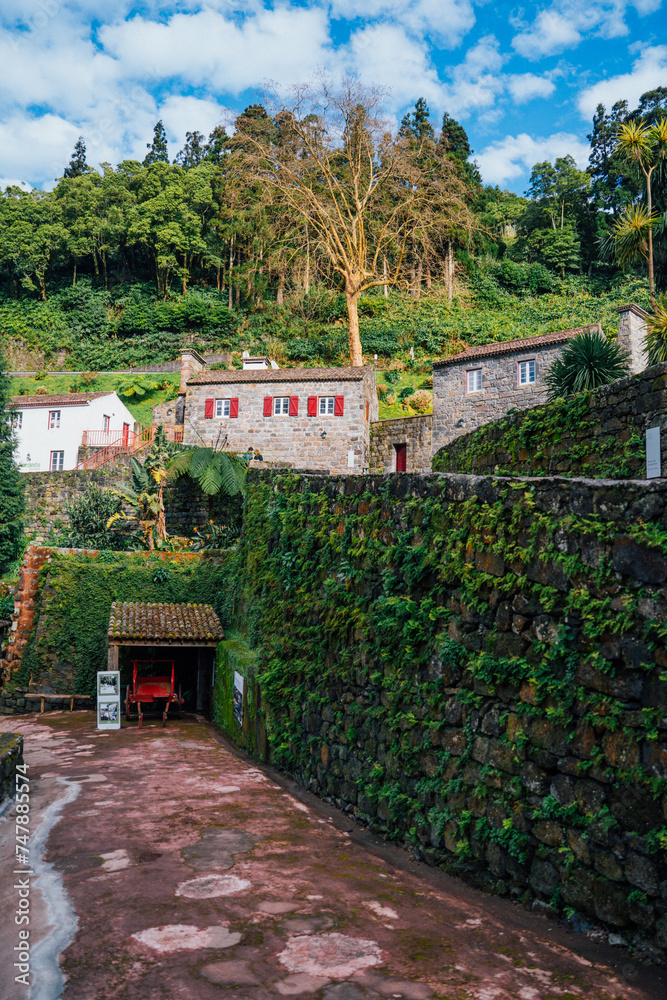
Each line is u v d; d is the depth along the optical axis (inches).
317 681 317.1
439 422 1101.1
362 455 1171.9
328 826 263.4
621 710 149.6
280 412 1196.5
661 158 898.1
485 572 199.6
